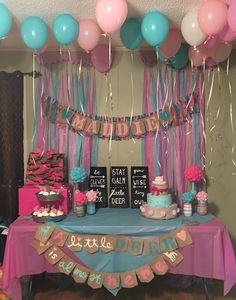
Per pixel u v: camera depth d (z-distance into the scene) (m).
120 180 2.91
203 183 2.95
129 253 2.43
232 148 2.98
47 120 2.94
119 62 2.95
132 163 2.98
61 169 2.78
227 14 1.94
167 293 2.90
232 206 3.01
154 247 2.42
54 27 2.14
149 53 2.92
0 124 2.92
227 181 3.00
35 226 2.44
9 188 2.94
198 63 2.69
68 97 2.94
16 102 2.93
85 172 2.83
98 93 2.96
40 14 2.20
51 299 2.79
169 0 1.99
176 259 2.40
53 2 2.00
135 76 2.95
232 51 2.94
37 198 2.65
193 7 2.10
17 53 2.95
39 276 3.05
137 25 2.30
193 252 2.41
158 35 2.10
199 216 2.64
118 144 2.98
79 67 2.92
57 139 2.95
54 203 2.67
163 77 2.93
